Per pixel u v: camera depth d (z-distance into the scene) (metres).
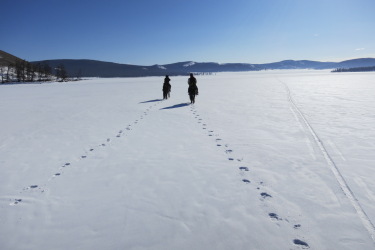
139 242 3.21
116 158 6.38
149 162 6.02
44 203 4.25
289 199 4.14
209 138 7.99
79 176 5.33
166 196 4.38
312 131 8.41
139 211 3.92
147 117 12.00
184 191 4.54
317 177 4.92
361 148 6.52
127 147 7.27
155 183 4.89
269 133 8.34
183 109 14.19
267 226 3.45
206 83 44.44
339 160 5.77
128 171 5.52
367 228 3.33
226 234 3.31
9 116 13.67
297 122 9.85
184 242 3.18
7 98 24.94
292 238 3.19
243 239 3.20
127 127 9.95
